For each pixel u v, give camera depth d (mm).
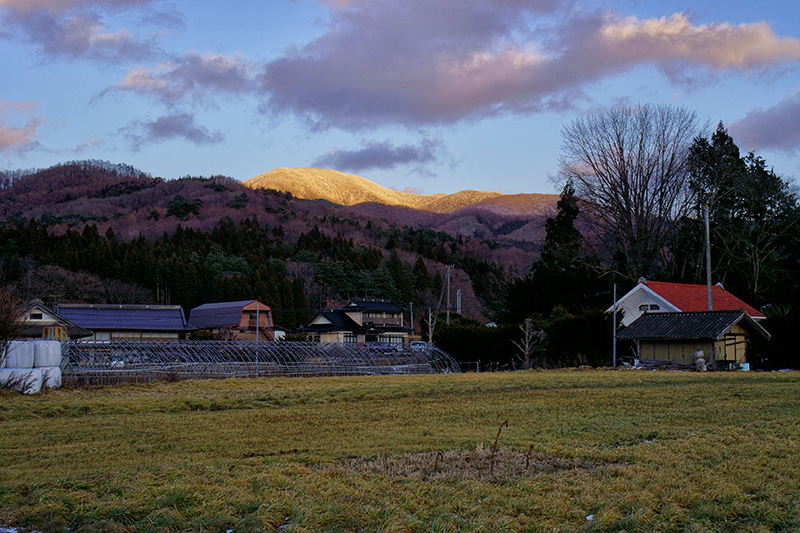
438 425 13227
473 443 11086
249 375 29375
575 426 12773
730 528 6812
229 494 7785
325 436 12031
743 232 46594
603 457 9844
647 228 47500
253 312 63312
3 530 6738
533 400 17422
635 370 29797
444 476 8703
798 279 47594
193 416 14969
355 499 7637
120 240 109688
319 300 82375
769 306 42969
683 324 32031
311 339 63938
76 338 40906
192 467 9266
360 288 85438
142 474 8742
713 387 20250
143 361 28656
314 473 8859
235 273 80250
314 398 18422
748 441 10836
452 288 91375
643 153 47438
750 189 46188
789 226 47938
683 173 46969
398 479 8586
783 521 6914
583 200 49312
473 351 38750
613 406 15828
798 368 31516
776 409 14812
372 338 64750
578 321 35094
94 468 9430
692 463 9312
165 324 52062
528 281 44531
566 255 48344
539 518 7070
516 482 8383
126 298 67812
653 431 12008
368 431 12531
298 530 6629
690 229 49969
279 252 97812
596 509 7355
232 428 13102
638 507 7359
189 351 31547
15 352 20703
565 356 35562
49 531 6656
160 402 17406
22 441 11836
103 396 19297
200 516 6980
